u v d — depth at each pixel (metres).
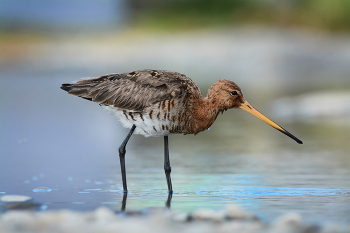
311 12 51.44
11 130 17.75
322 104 21.50
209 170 11.94
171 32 50.12
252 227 6.95
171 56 42.59
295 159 13.15
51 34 50.84
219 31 48.94
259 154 13.97
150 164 12.78
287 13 51.88
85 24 56.53
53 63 39.66
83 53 43.28
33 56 41.81
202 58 41.56
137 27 52.72
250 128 18.97
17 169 12.16
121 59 41.72
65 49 44.59
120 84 10.62
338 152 14.00
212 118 10.62
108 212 7.51
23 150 14.70
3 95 26.48
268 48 42.78
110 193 9.70
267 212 8.06
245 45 43.91
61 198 9.21
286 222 7.10
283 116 20.61
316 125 18.52
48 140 16.30
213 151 14.59
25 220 7.13
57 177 11.28
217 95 10.57
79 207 8.48
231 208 7.77
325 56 41.97
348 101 21.50
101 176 11.41
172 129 10.36
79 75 34.91
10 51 43.31
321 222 7.39
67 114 21.58
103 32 51.81
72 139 16.56
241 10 53.41
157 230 6.73
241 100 10.76
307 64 40.41
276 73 37.97
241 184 10.41
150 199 9.15
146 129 10.45
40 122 19.47
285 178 10.96
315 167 12.11
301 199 9.02
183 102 10.26
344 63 41.00
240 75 37.16
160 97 10.20
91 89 10.80
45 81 32.62
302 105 21.84
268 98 24.73
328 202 8.78
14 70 37.19
